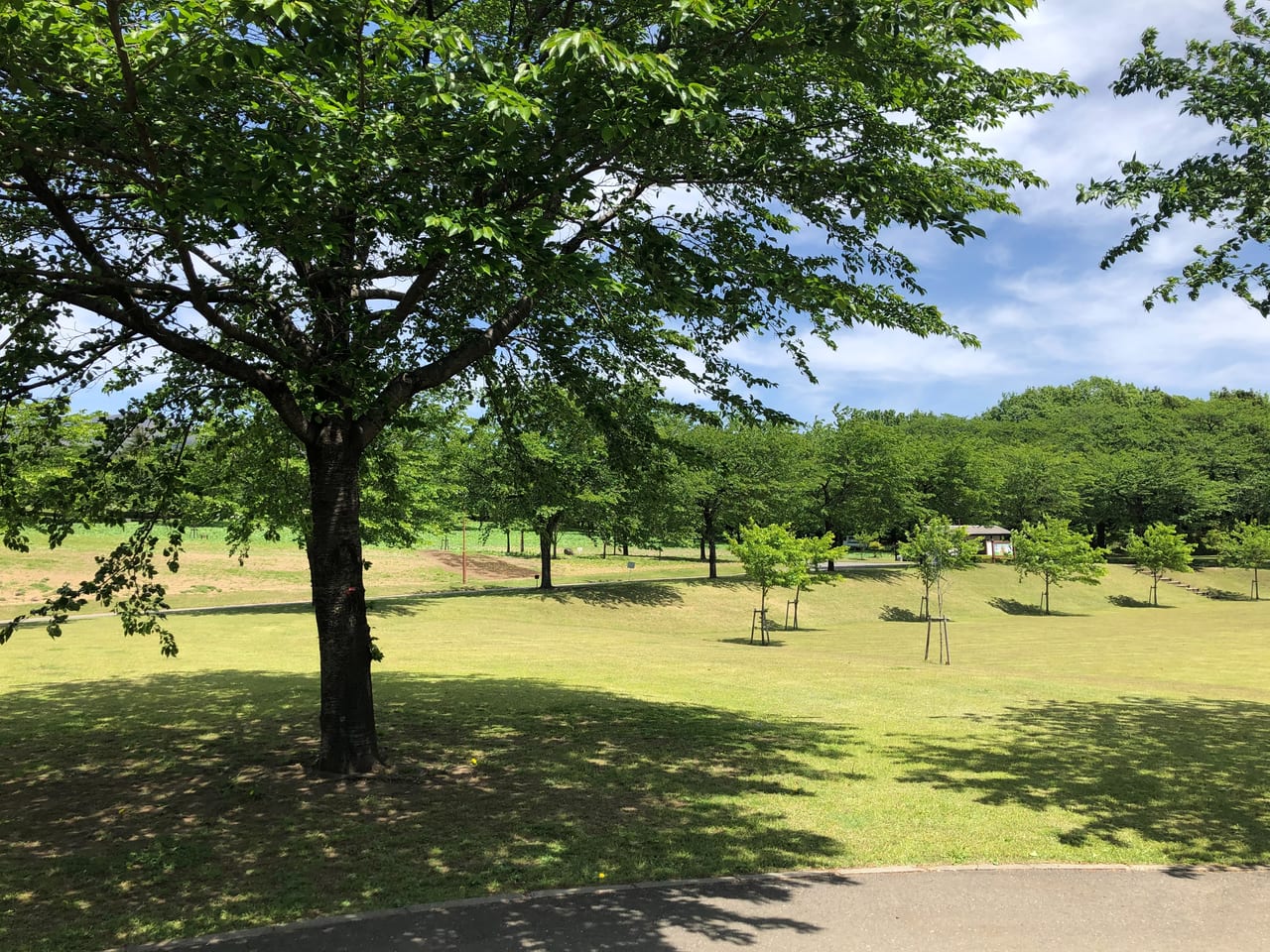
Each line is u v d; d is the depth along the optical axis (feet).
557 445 65.00
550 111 17.65
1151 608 176.96
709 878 17.90
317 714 36.94
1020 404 380.58
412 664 58.34
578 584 147.13
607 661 62.64
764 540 101.65
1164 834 21.99
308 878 17.74
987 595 170.91
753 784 26.55
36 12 16.06
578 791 25.13
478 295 28.04
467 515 128.88
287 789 24.48
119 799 23.65
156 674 51.16
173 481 29.25
